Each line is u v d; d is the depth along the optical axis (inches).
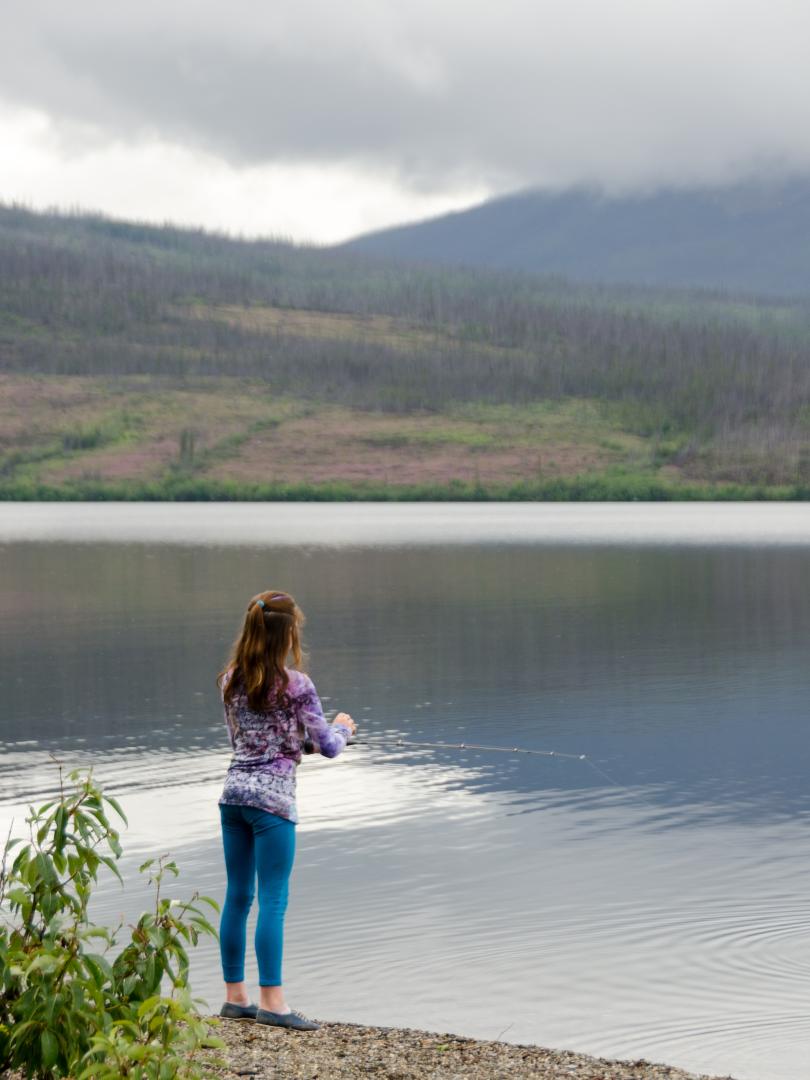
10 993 164.9
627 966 271.0
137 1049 146.2
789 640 846.5
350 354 7691.9
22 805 416.2
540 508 4512.8
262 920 220.1
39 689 661.9
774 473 5659.5
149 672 719.1
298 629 221.8
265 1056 201.3
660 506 4749.0
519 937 287.1
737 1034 235.8
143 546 2101.4
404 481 5561.0
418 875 338.6
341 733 224.2
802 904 310.0
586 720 564.1
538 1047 216.1
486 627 934.4
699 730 539.8
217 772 463.8
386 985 261.9
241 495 5329.7
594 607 1079.0
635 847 363.9
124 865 347.6
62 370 7293.3
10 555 1854.1
